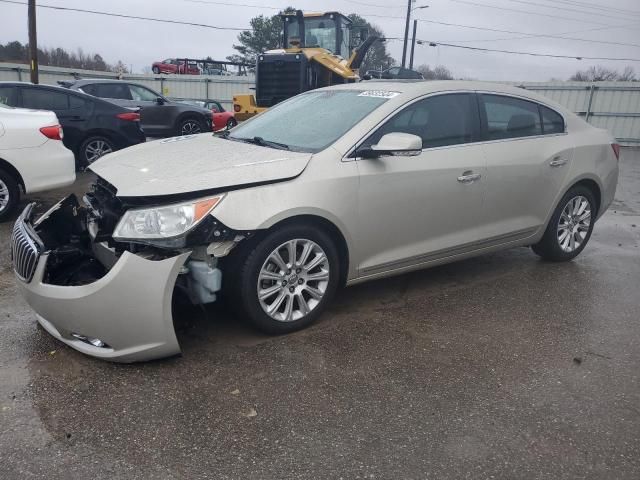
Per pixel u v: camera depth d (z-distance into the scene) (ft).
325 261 12.49
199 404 9.64
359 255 13.04
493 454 8.64
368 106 13.84
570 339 12.74
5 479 7.74
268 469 8.14
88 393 9.84
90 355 10.65
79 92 31.53
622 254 19.90
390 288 15.57
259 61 47.19
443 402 10.00
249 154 12.53
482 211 15.15
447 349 12.03
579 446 8.92
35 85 30.09
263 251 11.51
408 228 13.71
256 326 11.93
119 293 10.07
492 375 11.00
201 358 11.18
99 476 7.88
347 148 12.64
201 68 111.55
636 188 37.65
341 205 12.28
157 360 11.00
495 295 15.31
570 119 17.65
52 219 13.16
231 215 10.83
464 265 17.89
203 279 11.00
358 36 56.13
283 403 9.77
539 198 16.52
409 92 14.06
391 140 12.42
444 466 8.33
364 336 12.47
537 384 10.72
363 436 8.96
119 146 32.96
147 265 10.17
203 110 48.49
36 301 10.82
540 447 8.86
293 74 46.24
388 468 8.25
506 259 18.69
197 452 8.45
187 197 10.77
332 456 8.46
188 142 14.61
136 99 45.73
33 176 20.86
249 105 49.21
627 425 9.52
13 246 11.73
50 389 9.92
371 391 10.25
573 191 17.58
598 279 16.94
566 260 18.48
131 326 10.24
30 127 20.75
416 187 13.52
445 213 14.33
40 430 8.80
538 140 16.47
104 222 11.71
